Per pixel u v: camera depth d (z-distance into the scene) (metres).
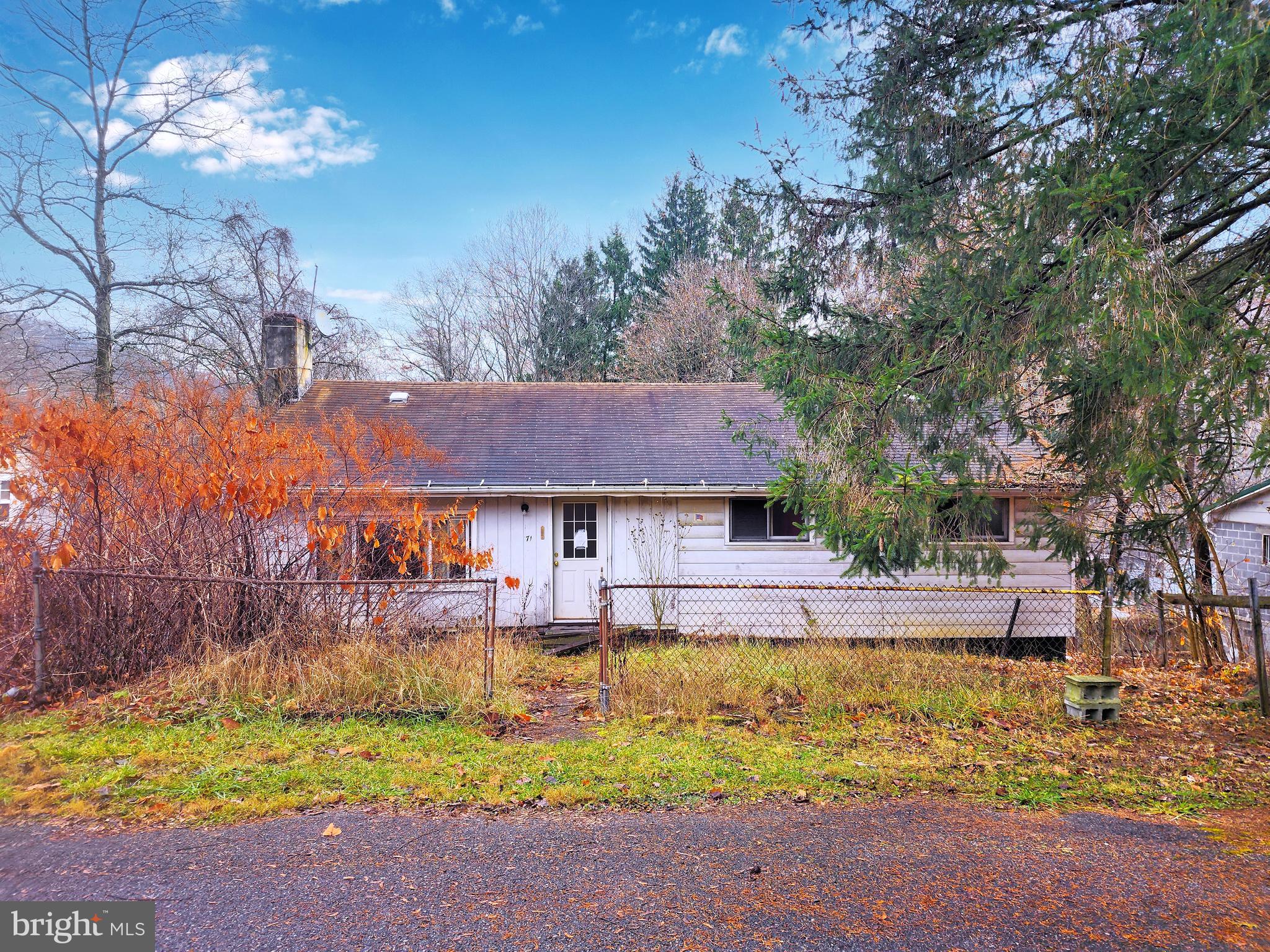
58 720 5.70
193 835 3.78
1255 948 2.84
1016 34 5.47
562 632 11.38
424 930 2.91
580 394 14.89
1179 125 4.56
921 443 6.73
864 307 7.03
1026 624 11.59
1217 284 5.29
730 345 7.30
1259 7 3.80
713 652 7.99
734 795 4.48
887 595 11.64
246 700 6.13
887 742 5.64
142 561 7.14
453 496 11.43
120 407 7.96
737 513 11.91
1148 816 4.25
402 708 6.09
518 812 4.18
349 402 13.98
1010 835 3.94
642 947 2.81
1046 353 5.14
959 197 5.81
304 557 8.19
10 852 3.55
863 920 3.03
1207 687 7.71
